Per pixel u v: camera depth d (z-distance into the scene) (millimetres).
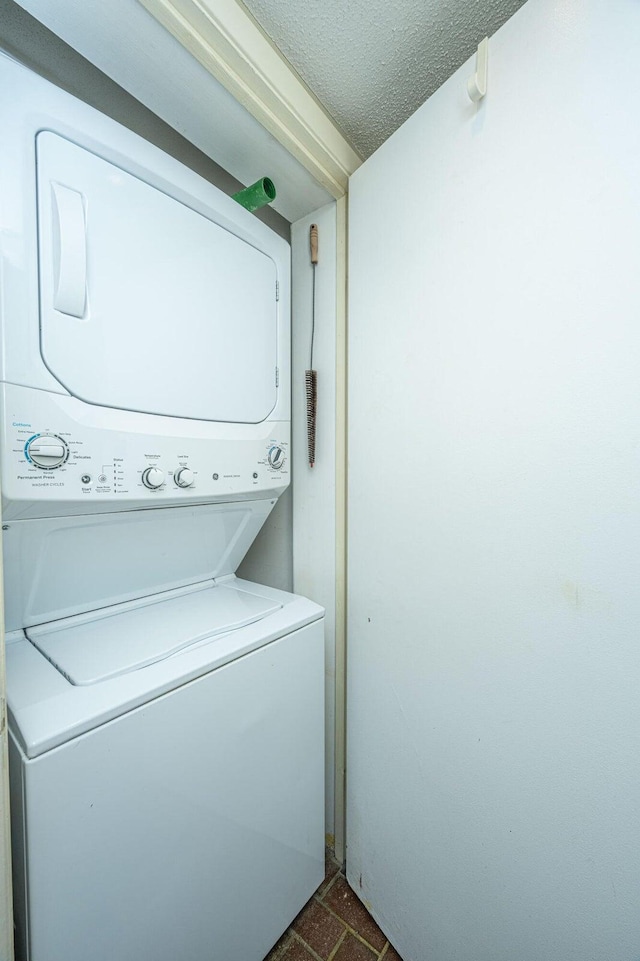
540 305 878
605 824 804
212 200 1205
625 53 727
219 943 1070
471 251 1020
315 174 1407
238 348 1320
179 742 952
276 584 1965
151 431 1062
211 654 1051
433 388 1143
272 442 1458
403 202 1216
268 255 1438
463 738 1081
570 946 858
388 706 1333
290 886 1326
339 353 1544
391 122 1378
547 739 896
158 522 1215
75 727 766
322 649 1418
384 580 1340
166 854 930
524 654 936
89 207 915
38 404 840
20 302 806
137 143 1002
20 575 986
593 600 813
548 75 838
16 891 760
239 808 1116
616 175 748
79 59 1245
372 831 1411
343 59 1141
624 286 748
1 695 643
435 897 1166
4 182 780
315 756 1408
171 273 1105
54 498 876
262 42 1070
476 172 997
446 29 1047
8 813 651
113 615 1255
